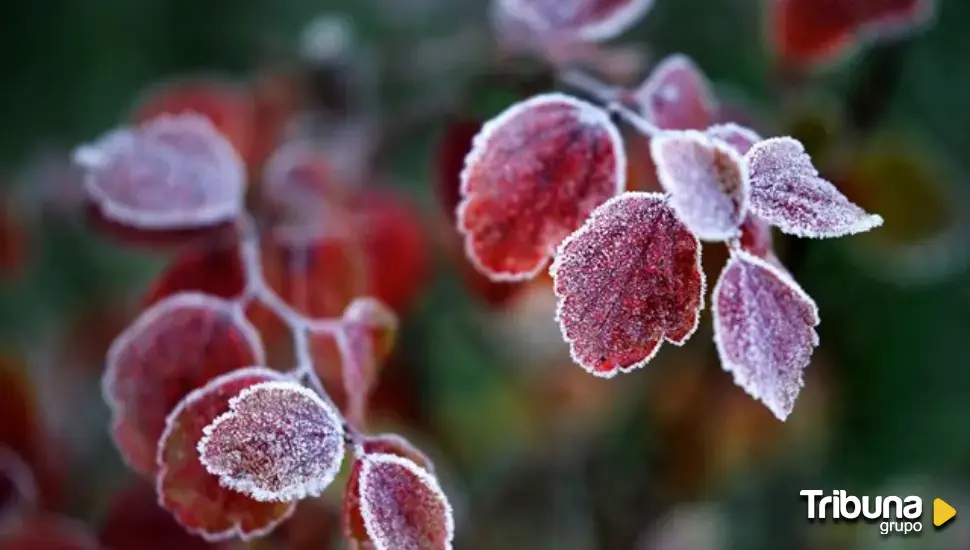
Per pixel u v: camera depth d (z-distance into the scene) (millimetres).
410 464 264
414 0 595
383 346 300
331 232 336
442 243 394
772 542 447
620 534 431
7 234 460
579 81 310
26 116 602
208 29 613
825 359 456
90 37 615
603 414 453
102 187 319
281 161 372
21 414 371
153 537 314
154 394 290
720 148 264
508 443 466
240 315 295
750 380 259
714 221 263
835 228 262
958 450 456
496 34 355
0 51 613
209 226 320
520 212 277
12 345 477
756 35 471
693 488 424
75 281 522
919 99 468
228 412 261
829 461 462
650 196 262
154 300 314
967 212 401
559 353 449
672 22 479
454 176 324
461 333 469
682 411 417
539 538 443
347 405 292
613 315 260
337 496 309
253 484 258
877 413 466
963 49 474
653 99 297
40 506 369
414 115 427
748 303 262
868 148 369
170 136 324
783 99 366
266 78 449
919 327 462
